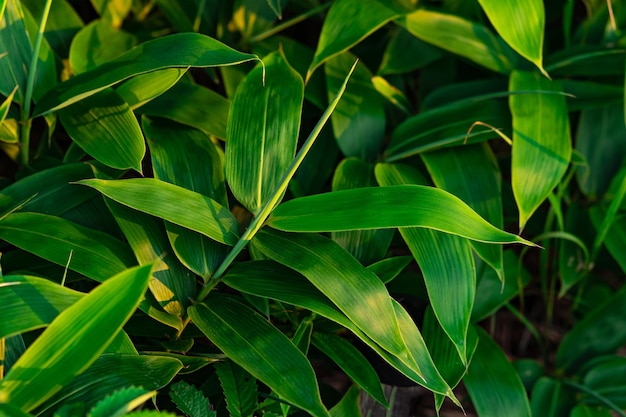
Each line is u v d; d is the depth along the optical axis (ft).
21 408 2.26
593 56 3.45
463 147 3.24
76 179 2.88
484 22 3.57
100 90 2.85
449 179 3.15
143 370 2.53
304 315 3.00
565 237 3.33
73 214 2.89
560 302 3.89
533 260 3.86
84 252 2.67
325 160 3.36
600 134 3.60
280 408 2.83
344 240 2.94
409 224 2.57
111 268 2.65
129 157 2.80
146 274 2.28
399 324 2.70
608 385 3.39
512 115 3.19
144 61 2.76
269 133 2.79
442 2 3.59
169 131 2.98
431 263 2.84
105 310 2.27
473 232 2.59
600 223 3.47
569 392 3.42
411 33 3.43
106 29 3.31
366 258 2.95
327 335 2.94
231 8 3.47
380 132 3.33
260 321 2.68
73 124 2.88
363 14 3.25
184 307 2.76
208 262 2.75
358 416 3.03
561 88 3.30
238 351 2.60
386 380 3.04
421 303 3.13
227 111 3.08
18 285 2.38
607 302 3.51
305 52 3.47
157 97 3.07
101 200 2.93
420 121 3.31
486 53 3.40
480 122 3.10
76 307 2.28
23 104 2.91
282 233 2.71
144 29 3.53
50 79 2.99
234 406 2.67
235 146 2.77
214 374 2.97
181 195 2.68
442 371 2.90
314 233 2.71
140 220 2.75
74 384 2.46
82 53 3.18
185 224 2.64
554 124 3.19
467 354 2.94
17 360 2.38
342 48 3.18
